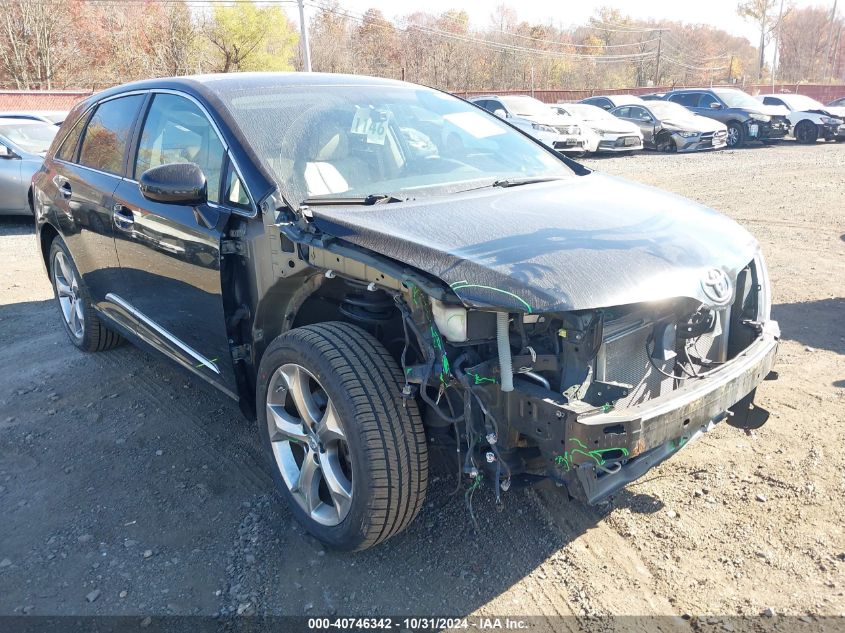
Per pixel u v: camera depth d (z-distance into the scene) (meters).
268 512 3.15
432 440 2.73
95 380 4.61
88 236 4.28
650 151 20.06
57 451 3.73
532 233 2.62
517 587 2.64
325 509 2.86
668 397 2.43
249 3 44.78
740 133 20.81
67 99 29.22
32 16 40.00
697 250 2.66
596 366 2.45
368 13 66.56
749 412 3.09
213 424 3.97
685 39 101.38
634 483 3.26
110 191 3.99
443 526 2.99
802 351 4.69
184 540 2.97
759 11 80.50
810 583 2.60
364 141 3.44
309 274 2.83
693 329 2.61
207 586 2.70
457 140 3.76
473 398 2.40
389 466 2.52
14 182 9.62
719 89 22.25
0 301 6.48
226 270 3.07
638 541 2.86
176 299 3.52
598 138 18.27
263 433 3.08
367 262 2.52
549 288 2.27
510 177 3.53
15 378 4.69
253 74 3.83
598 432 2.22
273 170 3.04
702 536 2.88
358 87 3.85
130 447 3.75
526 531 2.95
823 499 3.07
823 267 6.74
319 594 2.64
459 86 66.88
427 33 66.50
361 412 2.51
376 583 2.69
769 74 97.69
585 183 3.47
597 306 2.26
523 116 17.75
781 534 2.87
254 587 2.69
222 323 3.19
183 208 3.35
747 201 10.56
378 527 2.59
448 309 2.33
